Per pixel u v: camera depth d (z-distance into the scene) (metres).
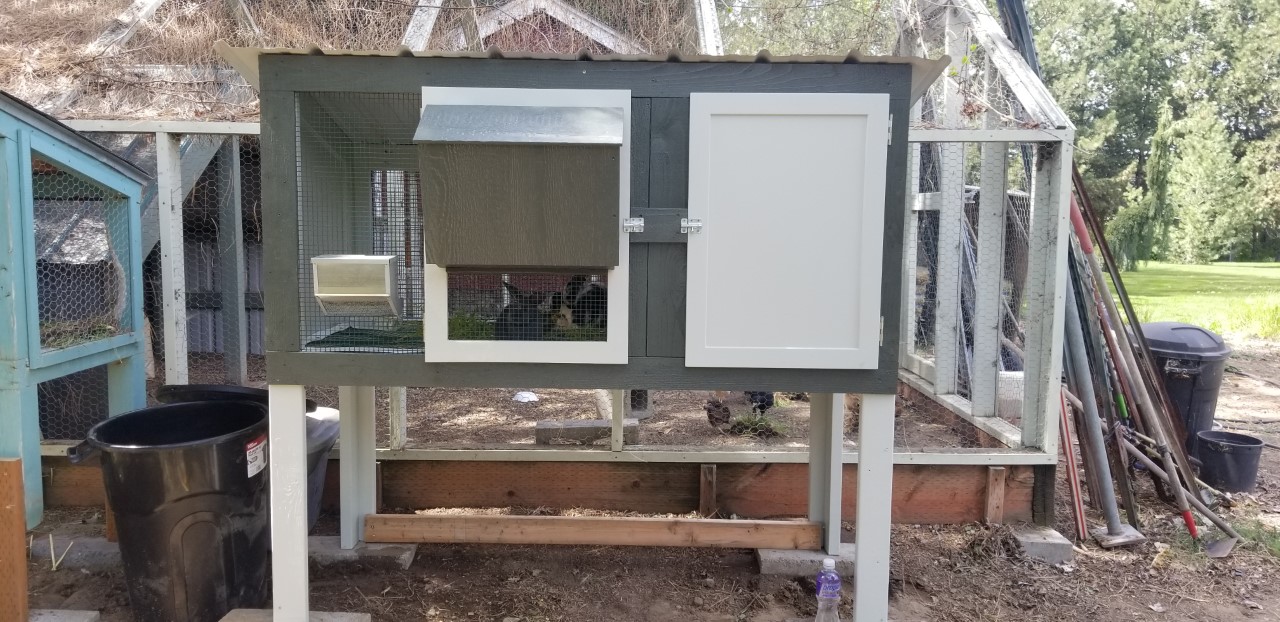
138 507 2.57
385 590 3.15
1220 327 11.37
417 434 4.74
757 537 3.35
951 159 5.12
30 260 3.26
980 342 4.58
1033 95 4.01
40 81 4.60
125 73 4.71
